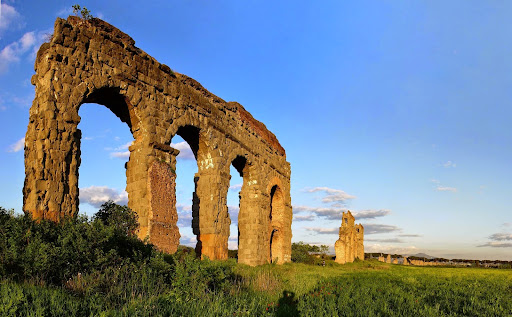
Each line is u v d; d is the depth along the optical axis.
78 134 14.67
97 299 8.53
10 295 7.30
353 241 58.25
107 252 11.41
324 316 9.73
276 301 11.59
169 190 17.89
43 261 9.44
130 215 15.84
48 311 7.24
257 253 26.98
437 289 16.94
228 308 9.17
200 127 21.78
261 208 28.38
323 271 26.66
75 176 14.20
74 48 14.95
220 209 22.61
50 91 13.91
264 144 30.84
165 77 19.38
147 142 17.44
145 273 11.04
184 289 10.19
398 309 10.70
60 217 13.26
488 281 23.30
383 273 28.55
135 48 17.89
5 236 9.73
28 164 13.69
